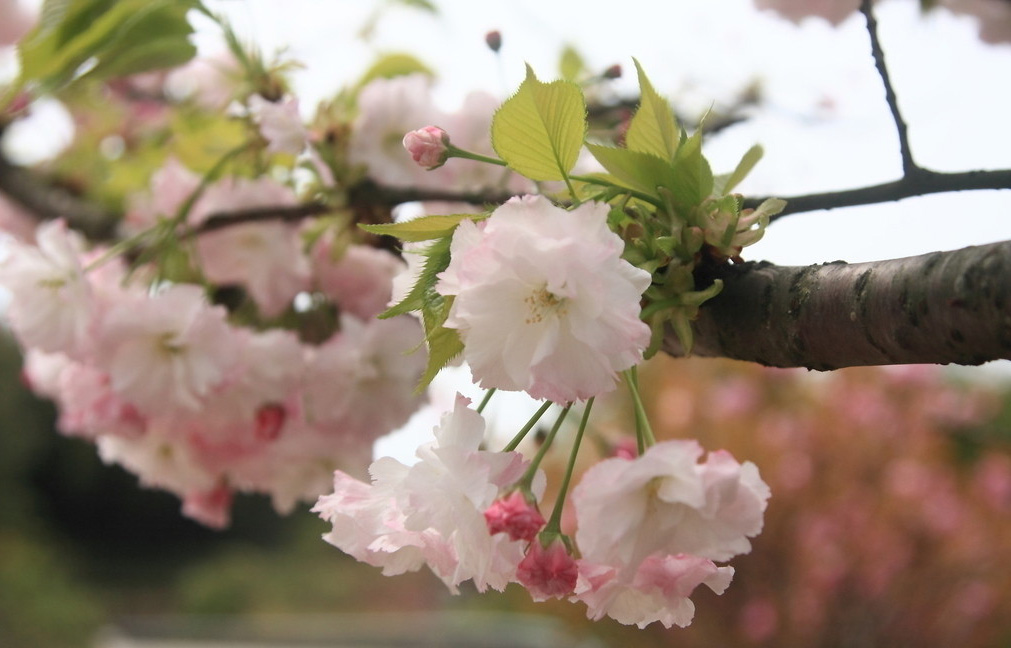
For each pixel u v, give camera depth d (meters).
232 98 0.72
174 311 0.63
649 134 0.47
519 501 0.43
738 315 0.45
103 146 1.13
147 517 7.77
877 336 0.42
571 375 0.41
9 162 0.99
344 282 0.72
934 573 1.93
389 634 3.78
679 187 0.46
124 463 0.81
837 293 0.43
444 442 0.44
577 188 0.47
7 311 0.66
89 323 0.63
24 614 4.10
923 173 0.50
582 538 0.42
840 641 1.89
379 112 0.68
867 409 2.09
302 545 7.04
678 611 0.44
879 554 1.92
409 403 0.69
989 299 0.40
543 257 0.41
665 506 0.42
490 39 0.64
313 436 0.70
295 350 0.65
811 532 1.93
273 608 5.64
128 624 4.93
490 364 0.42
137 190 1.04
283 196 0.71
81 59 0.65
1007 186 0.49
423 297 0.43
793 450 2.05
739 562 1.97
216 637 4.80
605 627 2.08
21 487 6.24
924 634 1.90
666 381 2.28
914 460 2.05
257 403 0.66
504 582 0.44
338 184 0.68
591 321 0.41
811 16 0.71
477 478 0.43
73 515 7.54
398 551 0.45
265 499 7.56
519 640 2.76
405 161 0.70
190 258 0.69
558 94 0.44
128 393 0.63
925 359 0.42
